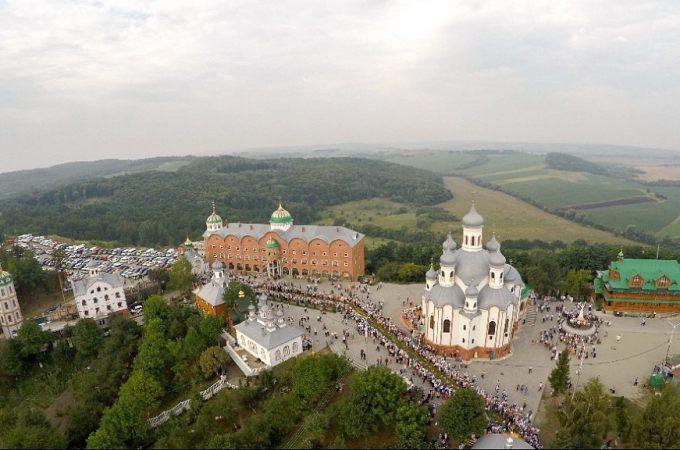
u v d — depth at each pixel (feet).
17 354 341.41
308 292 421.18
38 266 447.83
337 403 245.04
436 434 226.38
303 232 495.82
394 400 225.15
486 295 300.40
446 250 319.27
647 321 353.92
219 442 215.10
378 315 358.02
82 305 381.40
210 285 377.30
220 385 288.71
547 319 359.25
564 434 207.51
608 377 280.51
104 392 293.02
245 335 313.32
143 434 246.27
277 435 236.02
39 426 258.37
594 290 391.24
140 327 364.79
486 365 296.30
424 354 301.84
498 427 228.43
